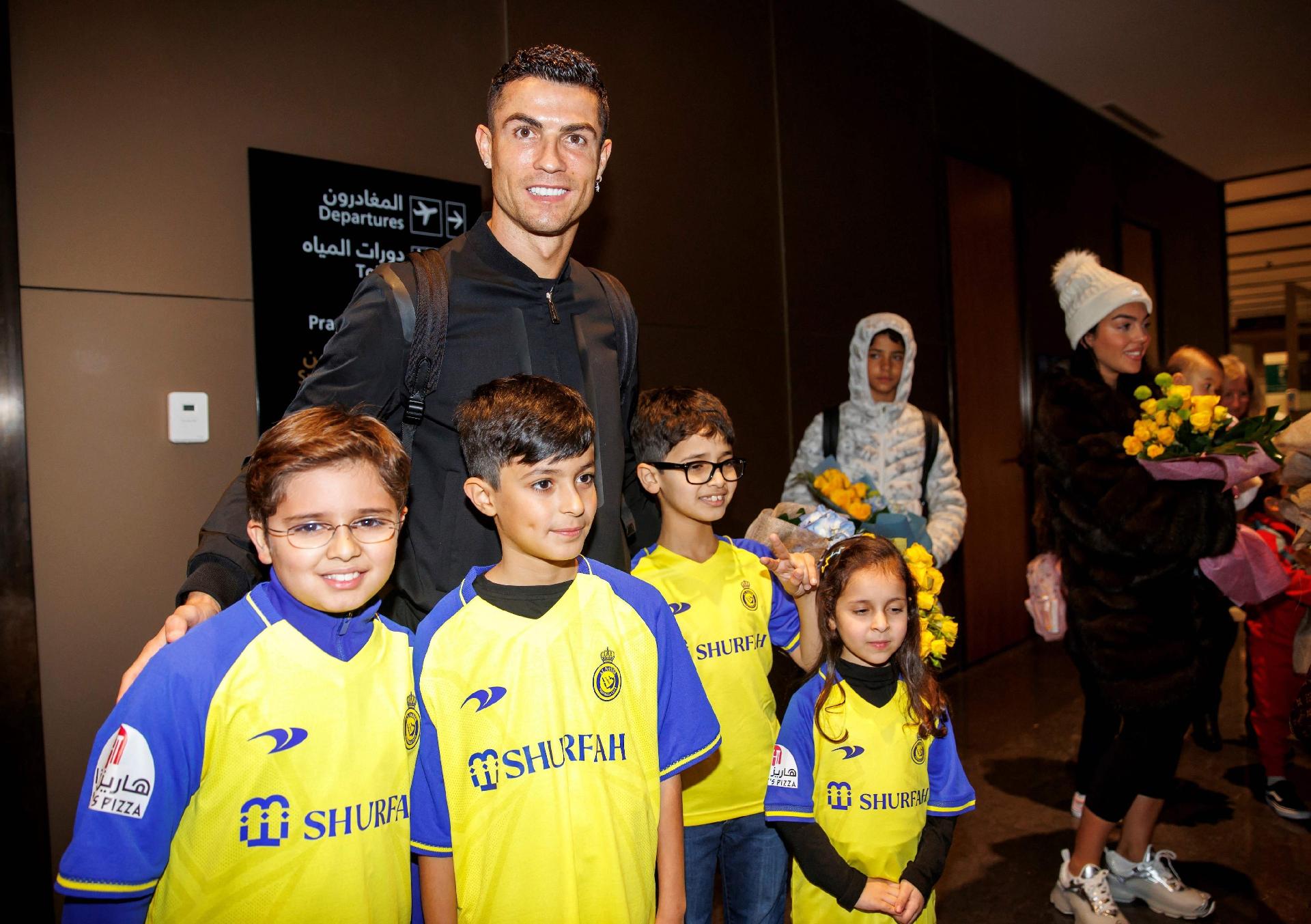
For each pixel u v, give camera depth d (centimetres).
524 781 116
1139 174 712
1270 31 513
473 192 271
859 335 306
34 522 196
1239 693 438
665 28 335
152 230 212
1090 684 250
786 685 209
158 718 96
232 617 105
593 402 143
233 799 101
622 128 318
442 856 114
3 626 191
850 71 430
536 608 121
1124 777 220
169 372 214
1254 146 740
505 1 282
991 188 536
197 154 218
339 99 243
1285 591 276
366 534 107
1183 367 297
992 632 517
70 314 201
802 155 399
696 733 129
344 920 103
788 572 158
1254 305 1229
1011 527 541
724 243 359
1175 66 562
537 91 132
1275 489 315
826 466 265
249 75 227
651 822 123
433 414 135
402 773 111
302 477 103
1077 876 230
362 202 245
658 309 330
